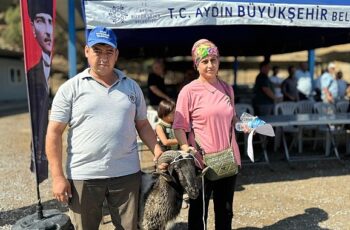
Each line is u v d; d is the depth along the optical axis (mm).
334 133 8125
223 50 14328
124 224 2969
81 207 2832
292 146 8828
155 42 11969
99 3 5254
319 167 7273
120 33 10195
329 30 9602
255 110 9250
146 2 5355
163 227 3182
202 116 3420
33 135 4180
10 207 5195
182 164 3070
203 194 3453
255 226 4508
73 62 7941
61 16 13562
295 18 5758
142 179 3281
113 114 2771
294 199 5457
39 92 4262
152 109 8516
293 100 11047
